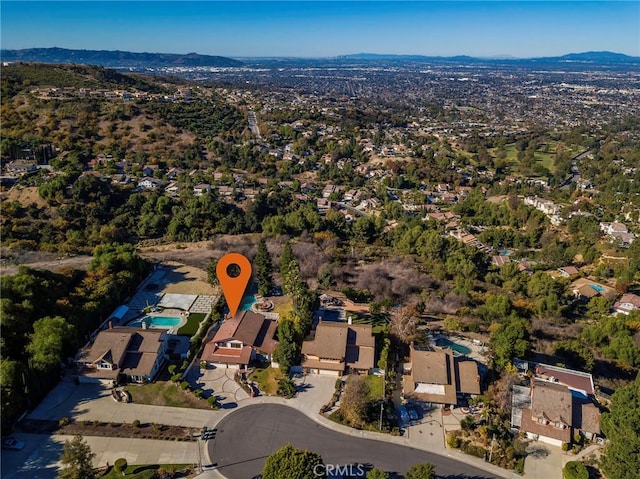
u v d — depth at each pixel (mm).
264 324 88188
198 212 169375
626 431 58219
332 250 135750
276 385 75250
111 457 60750
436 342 89438
